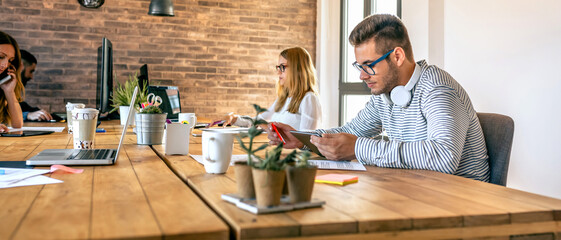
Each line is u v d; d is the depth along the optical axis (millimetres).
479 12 3438
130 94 3355
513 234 874
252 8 5938
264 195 824
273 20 6012
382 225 792
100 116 4086
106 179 1179
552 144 2879
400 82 1665
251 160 887
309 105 3119
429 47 3848
